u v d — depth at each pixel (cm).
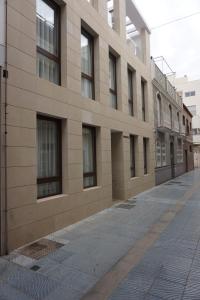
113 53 841
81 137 605
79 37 612
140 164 1029
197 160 3127
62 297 282
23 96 436
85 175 664
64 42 566
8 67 407
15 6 424
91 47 716
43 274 333
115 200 852
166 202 825
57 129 559
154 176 1218
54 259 378
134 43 1123
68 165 556
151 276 327
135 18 1099
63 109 543
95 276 329
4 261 370
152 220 601
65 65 562
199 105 3509
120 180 866
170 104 1659
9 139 405
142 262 370
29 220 441
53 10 564
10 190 404
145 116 1160
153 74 1259
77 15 608
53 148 548
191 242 450
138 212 683
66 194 550
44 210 478
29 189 443
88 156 687
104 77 740
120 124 841
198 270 342
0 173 389
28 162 441
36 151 476
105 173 725
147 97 1167
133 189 940
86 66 693
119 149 867
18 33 429
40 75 516
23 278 323
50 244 438
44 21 537
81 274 334
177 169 1825
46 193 519
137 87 1027
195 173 2125
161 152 1391
